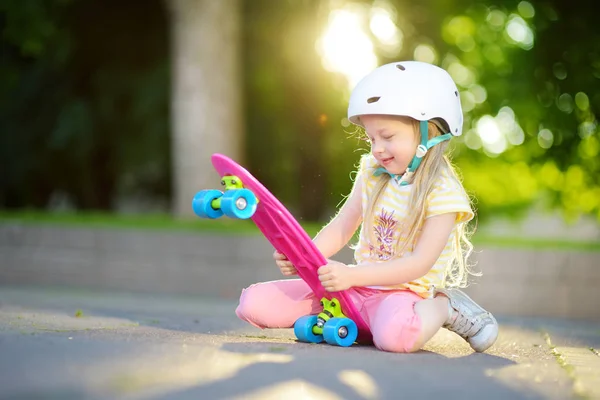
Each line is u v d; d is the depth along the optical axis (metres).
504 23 16.12
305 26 15.38
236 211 3.80
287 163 17.25
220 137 13.04
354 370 3.20
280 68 16.05
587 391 3.07
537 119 15.38
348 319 4.17
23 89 17.81
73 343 3.55
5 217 12.18
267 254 10.05
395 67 4.33
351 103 4.35
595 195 16.48
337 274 4.05
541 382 3.22
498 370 3.45
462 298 4.34
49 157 18.62
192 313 6.95
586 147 15.37
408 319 4.03
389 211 4.40
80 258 10.80
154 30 17.50
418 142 4.32
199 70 13.01
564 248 9.90
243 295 4.51
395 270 4.17
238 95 13.28
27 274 11.09
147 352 3.39
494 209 31.80
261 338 4.46
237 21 13.27
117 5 17.00
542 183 17.00
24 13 15.40
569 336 6.22
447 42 15.95
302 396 2.68
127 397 2.60
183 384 2.80
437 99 4.27
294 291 4.51
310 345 4.07
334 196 17.62
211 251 10.23
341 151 16.59
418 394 2.82
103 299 8.63
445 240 4.27
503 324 7.67
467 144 17.28
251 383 2.85
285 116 16.77
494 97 16.23
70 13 16.84
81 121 17.23
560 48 14.54
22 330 4.05
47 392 2.63
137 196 20.33
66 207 20.84
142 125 17.58
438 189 4.30
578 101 14.85
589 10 14.08
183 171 13.11
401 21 15.55
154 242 10.46
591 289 9.41
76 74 17.91
